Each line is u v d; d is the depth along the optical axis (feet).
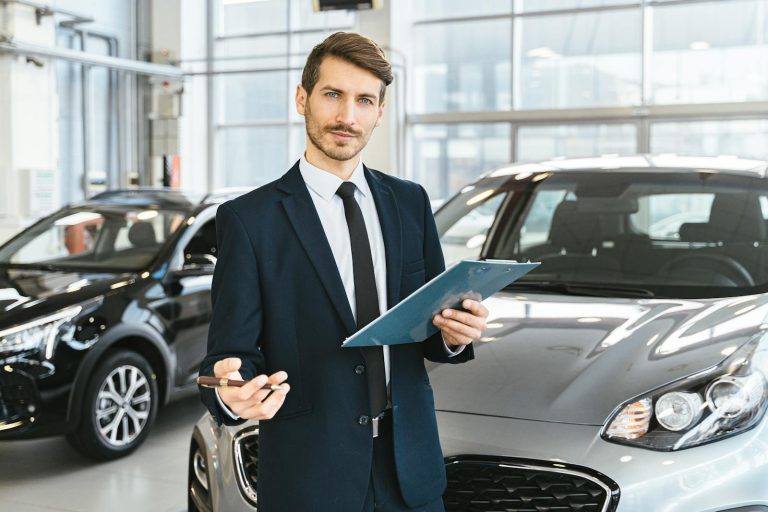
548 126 34.27
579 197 9.38
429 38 36.17
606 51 33.45
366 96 4.46
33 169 28.48
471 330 4.42
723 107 31.42
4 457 12.28
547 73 34.40
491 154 35.35
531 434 5.85
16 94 29.14
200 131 39.52
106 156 36.52
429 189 36.40
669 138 32.42
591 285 8.24
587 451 5.71
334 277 4.52
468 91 35.68
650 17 32.76
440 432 5.99
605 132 33.35
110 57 33.12
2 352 10.78
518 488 5.77
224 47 39.73
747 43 31.53
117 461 12.03
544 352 6.67
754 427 5.90
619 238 8.87
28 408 10.93
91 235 14.01
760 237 8.25
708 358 6.21
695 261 8.25
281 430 4.53
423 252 4.95
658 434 5.80
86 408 11.55
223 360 4.11
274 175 39.47
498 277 4.31
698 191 8.90
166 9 38.17
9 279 12.85
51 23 30.60
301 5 38.27
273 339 4.52
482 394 6.27
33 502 10.52
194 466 6.95
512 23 34.73
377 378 4.58
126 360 12.12
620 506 5.52
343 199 4.67
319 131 4.48
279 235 4.56
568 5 33.91
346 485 4.45
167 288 12.89
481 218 9.60
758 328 6.58
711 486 5.60
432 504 4.73
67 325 11.33
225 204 4.63
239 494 6.20
